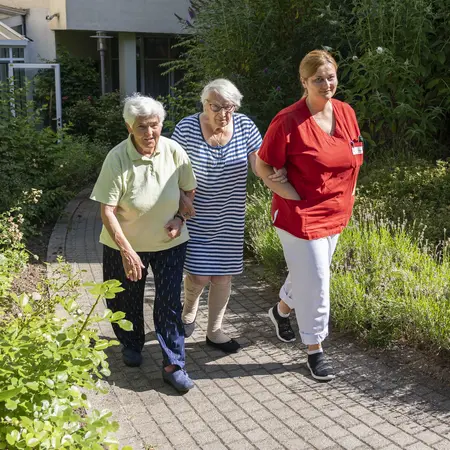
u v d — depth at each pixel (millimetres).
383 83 7141
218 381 4074
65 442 2230
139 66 17922
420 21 7023
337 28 8445
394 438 3375
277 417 3631
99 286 2551
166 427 3543
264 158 3846
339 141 3822
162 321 3992
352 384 3975
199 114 4203
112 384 4020
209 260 4227
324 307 3992
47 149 8367
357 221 5852
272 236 5902
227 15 8906
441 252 5301
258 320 5023
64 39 16875
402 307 4414
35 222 8242
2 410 2307
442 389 3850
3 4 16672
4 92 9305
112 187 3723
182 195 4008
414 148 7480
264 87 8680
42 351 2482
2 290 4602
